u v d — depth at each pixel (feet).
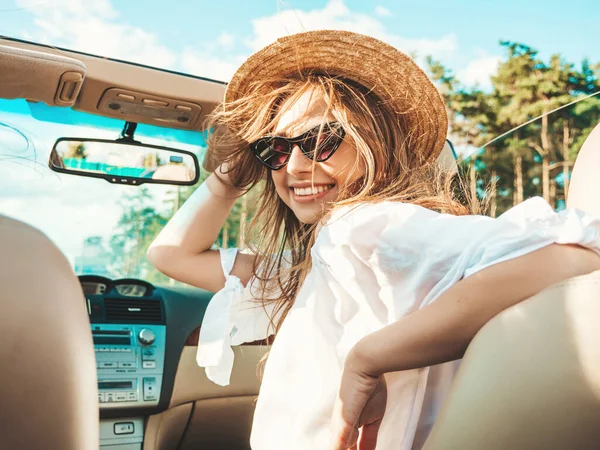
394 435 3.87
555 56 110.42
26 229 2.77
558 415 2.57
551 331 2.62
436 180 4.81
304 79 4.98
